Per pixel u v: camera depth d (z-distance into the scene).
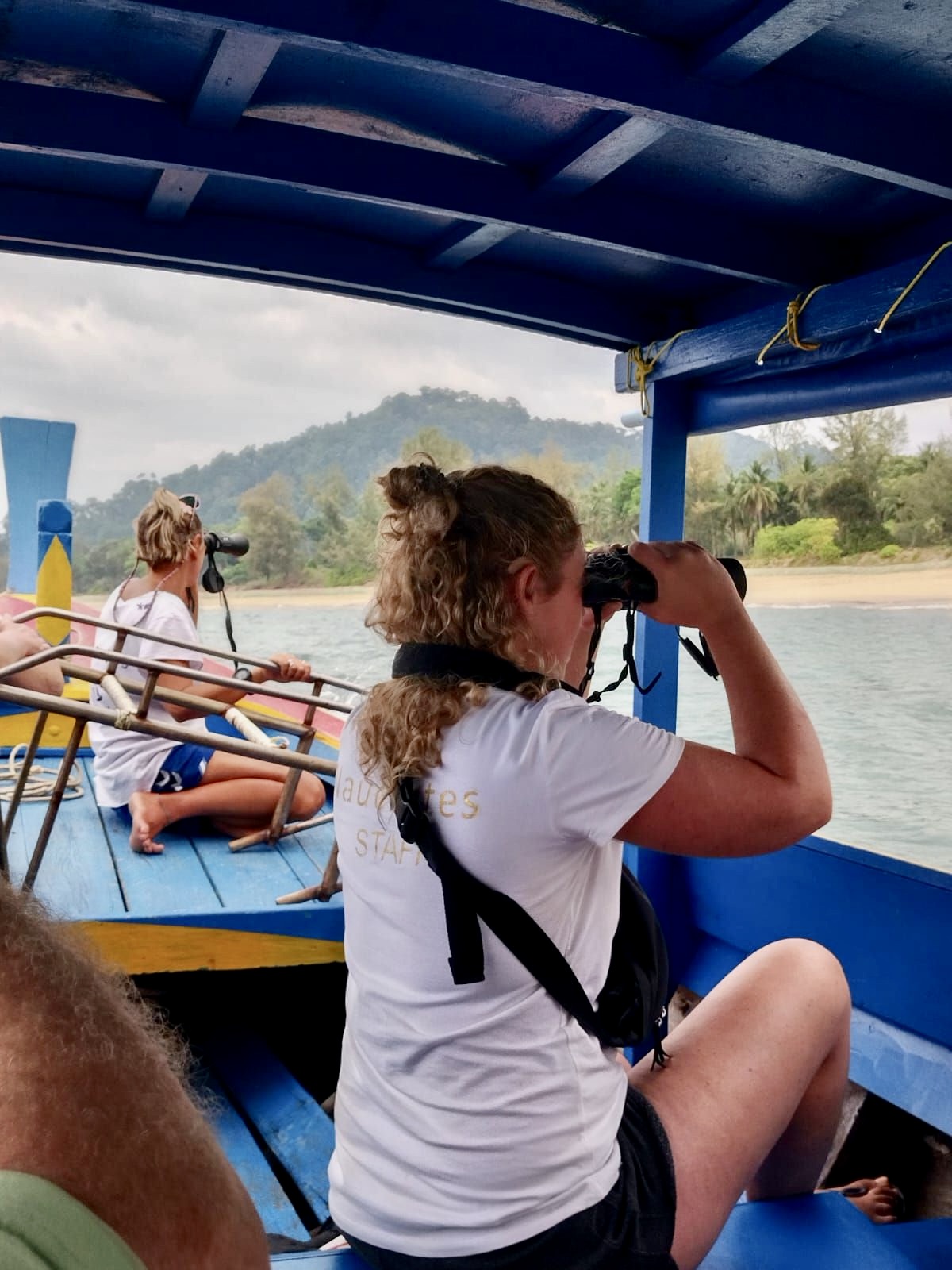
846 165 2.04
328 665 4.75
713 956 3.40
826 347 2.68
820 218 2.59
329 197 2.61
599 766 1.38
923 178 2.06
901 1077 2.70
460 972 1.37
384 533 1.56
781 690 1.58
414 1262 1.40
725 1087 1.62
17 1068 0.34
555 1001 1.40
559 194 2.45
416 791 1.41
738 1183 1.57
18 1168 0.31
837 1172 2.90
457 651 1.47
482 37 1.74
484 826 1.37
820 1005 1.75
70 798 4.40
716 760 1.46
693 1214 1.49
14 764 4.51
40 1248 0.29
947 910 2.64
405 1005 1.43
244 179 2.49
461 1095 1.40
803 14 1.64
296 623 14.26
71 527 4.97
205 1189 0.35
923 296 2.31
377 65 2.01
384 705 1.48
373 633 1.58
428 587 1.48
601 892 1.47
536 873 1.38
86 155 2.17
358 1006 1.52
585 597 1.59
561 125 2.20
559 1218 1.37
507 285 3.05
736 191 2.48
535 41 1.78
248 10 1.63
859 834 2.94
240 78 1.96
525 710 1.42
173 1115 0.36
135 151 2.18
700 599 1.60
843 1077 1.82
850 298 2.51
